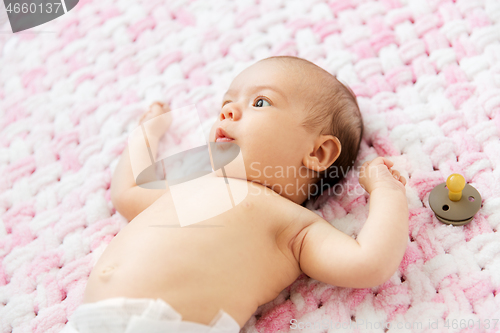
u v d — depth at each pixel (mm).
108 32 1675
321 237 1033
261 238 1037
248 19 1616
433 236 1100
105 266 974
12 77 1637
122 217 1304
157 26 1663
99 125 1479
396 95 1358
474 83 1314
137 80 1556
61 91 1571
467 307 987
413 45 1428
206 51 1580
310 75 1188
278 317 1058
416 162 1228
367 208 1185
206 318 923
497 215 1094
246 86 1183
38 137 1475
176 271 934
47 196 1345
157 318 871
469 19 1426
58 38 1699
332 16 1562
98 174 1376
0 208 1342
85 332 900
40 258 1227
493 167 1175
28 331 1115
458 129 1253
